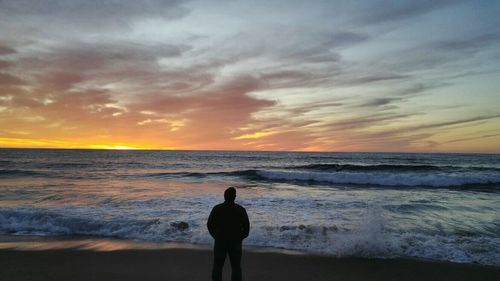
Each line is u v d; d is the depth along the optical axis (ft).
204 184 63.26
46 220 28.17
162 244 22.79
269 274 17.29
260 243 22.85
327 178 70.74
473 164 139.23
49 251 21.16
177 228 26.35
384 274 17.42
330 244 22.43
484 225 28.27
